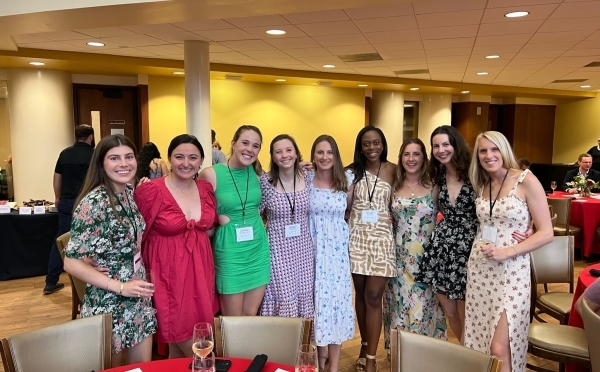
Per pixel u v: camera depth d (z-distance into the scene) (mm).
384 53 5633
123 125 7191
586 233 5711
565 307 2916
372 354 2832
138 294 1905
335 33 4512
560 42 4941
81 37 4660
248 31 4418
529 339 2398
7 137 7703
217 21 4012
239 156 2365
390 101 9359
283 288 2506
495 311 2254
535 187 2172
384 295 3016
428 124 10094
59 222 4551
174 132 7195
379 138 2756
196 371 1429
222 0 2975
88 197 1884
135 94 7219
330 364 2734
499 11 3676
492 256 2174
